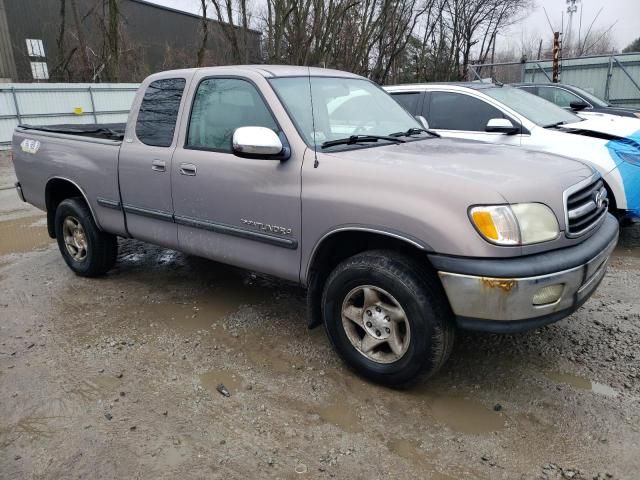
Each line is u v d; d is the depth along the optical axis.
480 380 3.28
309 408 3.04
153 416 2.99
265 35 22.70
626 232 6.41
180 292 4.81
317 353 3.65
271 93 3.55
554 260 2.74
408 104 6.92
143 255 5.94
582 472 2.50
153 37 32.38
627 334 3.80
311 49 21.05
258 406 3.07
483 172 2.94
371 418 2.94
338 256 3.46
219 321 4.19
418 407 3.02
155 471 2.57
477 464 2.57
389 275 2.96
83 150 4.84
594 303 4.34
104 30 23.97
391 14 23.16
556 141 5.73
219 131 3.83
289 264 3.48
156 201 4.26
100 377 3.40
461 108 6.50
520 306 2.69
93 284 5.07
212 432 2.85
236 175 3.63
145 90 4.41
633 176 5.34
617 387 3.16
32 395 3.22
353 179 3.09
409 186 2.89
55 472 2.58
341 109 3.90
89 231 4.97
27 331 4.09
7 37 24.14
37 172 5.35
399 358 3.06
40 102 19.45
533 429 2.81
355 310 3.24
